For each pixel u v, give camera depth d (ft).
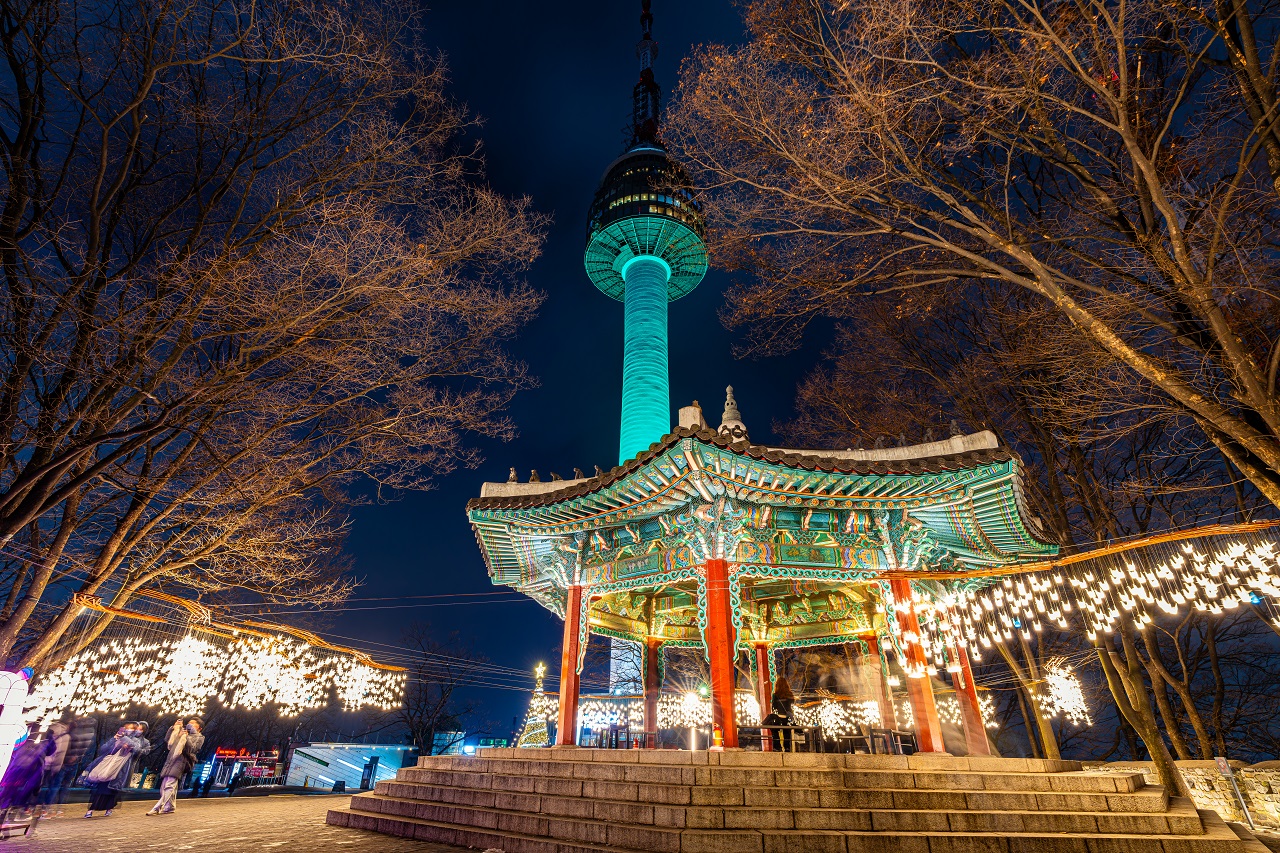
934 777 32.76
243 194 43.27
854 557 43.96
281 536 52.85
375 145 45.32
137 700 48.49
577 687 46.50
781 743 40.16
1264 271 32.60
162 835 35.68
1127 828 29.09
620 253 158.61
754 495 42.42
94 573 42.47
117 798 46.37
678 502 43.88
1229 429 29.58
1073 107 31.48
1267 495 32.14
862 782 32.22
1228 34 30.07
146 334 36.88
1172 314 34.83
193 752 49.19
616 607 60.95
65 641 44.88
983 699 81.00
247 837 35.35
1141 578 38.37
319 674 54.39
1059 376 45.83
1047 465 65.77
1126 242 34.78
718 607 40.14
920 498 42.68
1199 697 80.23
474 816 34.86
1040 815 29.32
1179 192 34.19
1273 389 28.50
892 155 37.42
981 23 32.68
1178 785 50.88
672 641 64.54
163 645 48.62
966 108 35.73
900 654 41.32
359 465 53.11
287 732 150.30
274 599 53.62
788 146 39.29
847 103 36.06
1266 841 38.06
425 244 44.27
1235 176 29.30
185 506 50.08
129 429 37.45
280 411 45.19
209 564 51.03
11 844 31.86
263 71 42.29
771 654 62.03
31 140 36.70
